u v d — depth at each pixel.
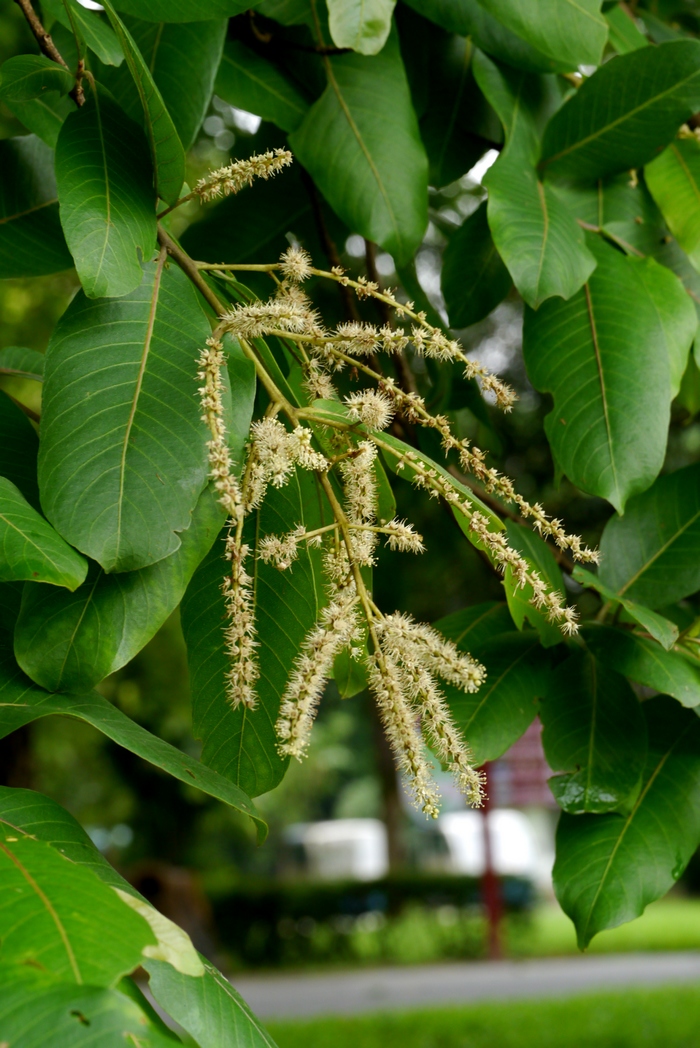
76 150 1.01
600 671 1.15
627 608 1.10
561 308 1.19
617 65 1.20
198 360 1.00
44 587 0.97
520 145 1.23
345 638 0.98
